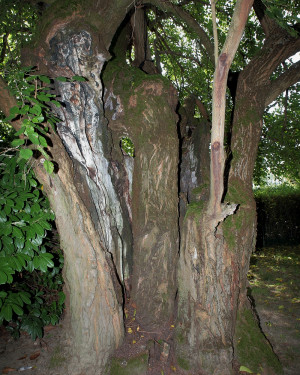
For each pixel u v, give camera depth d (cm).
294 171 670
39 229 253
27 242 256
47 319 317
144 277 288
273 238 852
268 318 368
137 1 313
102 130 272
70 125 249
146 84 287
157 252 287
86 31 230
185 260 255
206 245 242
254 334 271
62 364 262
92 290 244
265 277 528
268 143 629
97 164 267
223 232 251
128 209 309
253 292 455
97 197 263
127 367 243
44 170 227
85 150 258
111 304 250
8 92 206
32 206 260
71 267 246
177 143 296
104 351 249
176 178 298
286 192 865
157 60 525
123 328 264
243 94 299
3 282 228
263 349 265
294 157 620
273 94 316
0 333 329
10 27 387
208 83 628
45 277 347
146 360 247
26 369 267
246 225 260
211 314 247
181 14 346
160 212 289
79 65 238
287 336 323
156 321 284
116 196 288
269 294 451
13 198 251
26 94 199
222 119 183
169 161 290
